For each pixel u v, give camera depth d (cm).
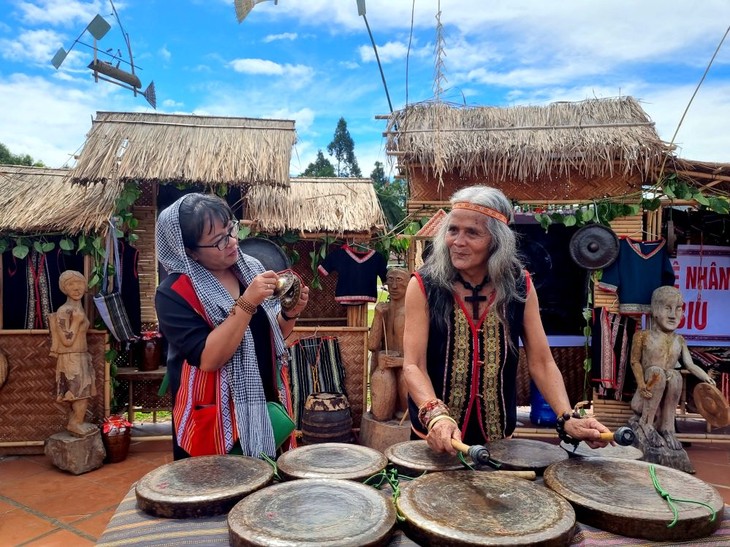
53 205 451
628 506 124
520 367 558
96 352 443
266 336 191
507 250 165
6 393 442
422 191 488
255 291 156
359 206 501
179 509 125
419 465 152
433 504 125
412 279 178
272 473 145
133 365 507
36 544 301
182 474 143
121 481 397
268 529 112
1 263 447
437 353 176
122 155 441
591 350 520
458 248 165
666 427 436
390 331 459
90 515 339
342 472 146
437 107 456
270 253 396
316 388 472
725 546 115
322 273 488
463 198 166
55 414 446
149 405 516
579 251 465
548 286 558
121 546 115
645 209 461
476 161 458
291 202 497
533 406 505
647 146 437
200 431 168
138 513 130
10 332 437
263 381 190
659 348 434
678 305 430
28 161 1647
